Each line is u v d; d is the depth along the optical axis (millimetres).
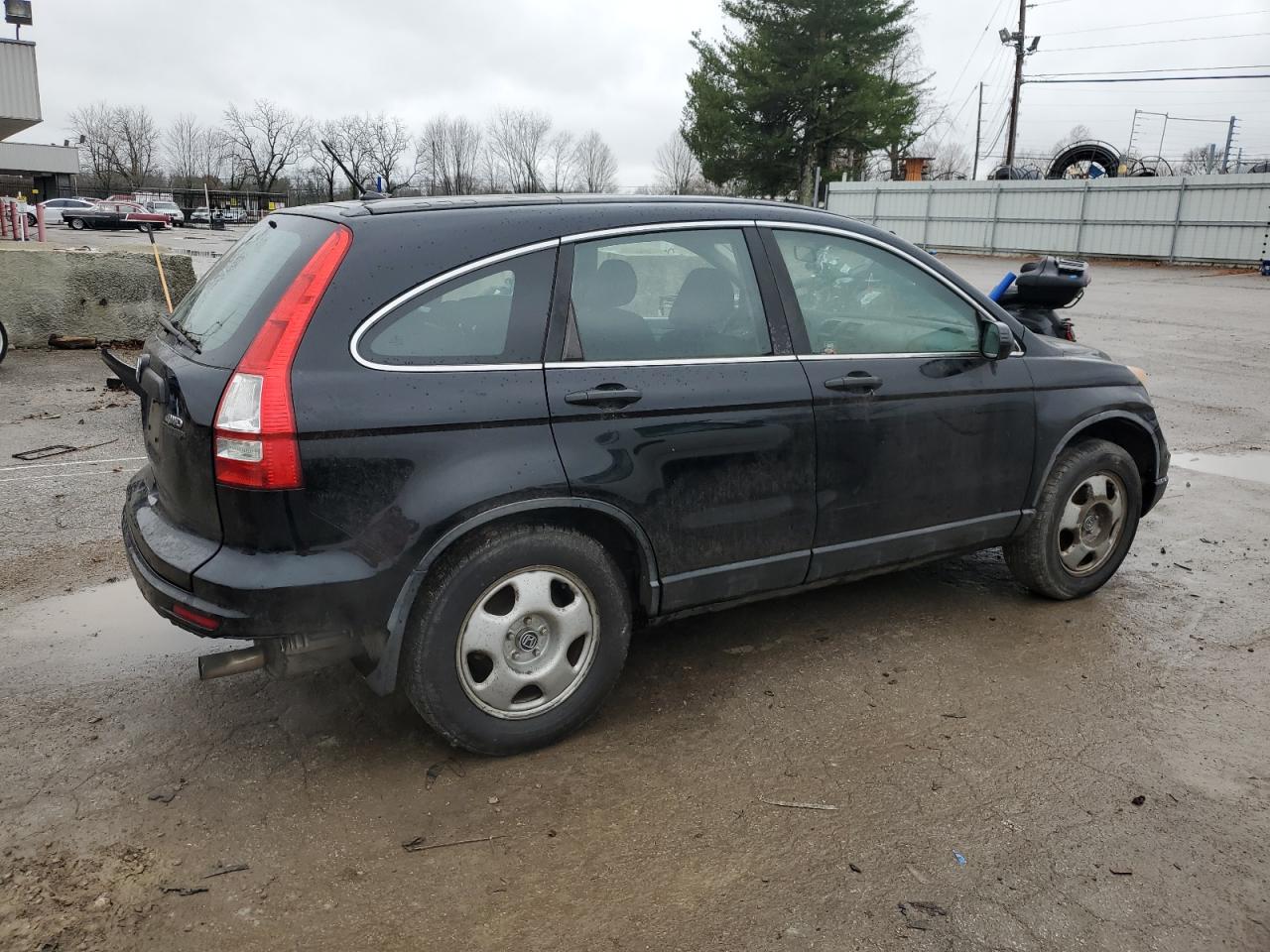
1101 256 31906
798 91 39406
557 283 3119
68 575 4715
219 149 104375
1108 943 2416
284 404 2686
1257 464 7254
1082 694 3680
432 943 2396
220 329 2994
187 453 2818
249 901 2525
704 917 2494
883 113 39969
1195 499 6340
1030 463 4168
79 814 2863
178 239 34406
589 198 3332
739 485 3412
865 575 3904
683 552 3355
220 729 3355
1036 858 2730
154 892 2551
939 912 2514
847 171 46688
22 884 2562
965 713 3533
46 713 3439
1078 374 4312
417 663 2959
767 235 3580
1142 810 2953
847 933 2439
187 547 2867
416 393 2848
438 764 3168
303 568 2748
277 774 3100
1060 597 4508
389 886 2598
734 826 2867
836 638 4164
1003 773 3150
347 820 2869
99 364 10547
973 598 4629
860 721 3471
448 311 2949
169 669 3791
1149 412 4547
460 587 2955
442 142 75438
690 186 65000
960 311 4055
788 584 3670
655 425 3207
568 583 3166
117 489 6039
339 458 2746
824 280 3693
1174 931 2459
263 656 2926
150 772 3094
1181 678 3816
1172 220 29875
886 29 40406
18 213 17234
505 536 3027
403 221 2980
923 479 3863
